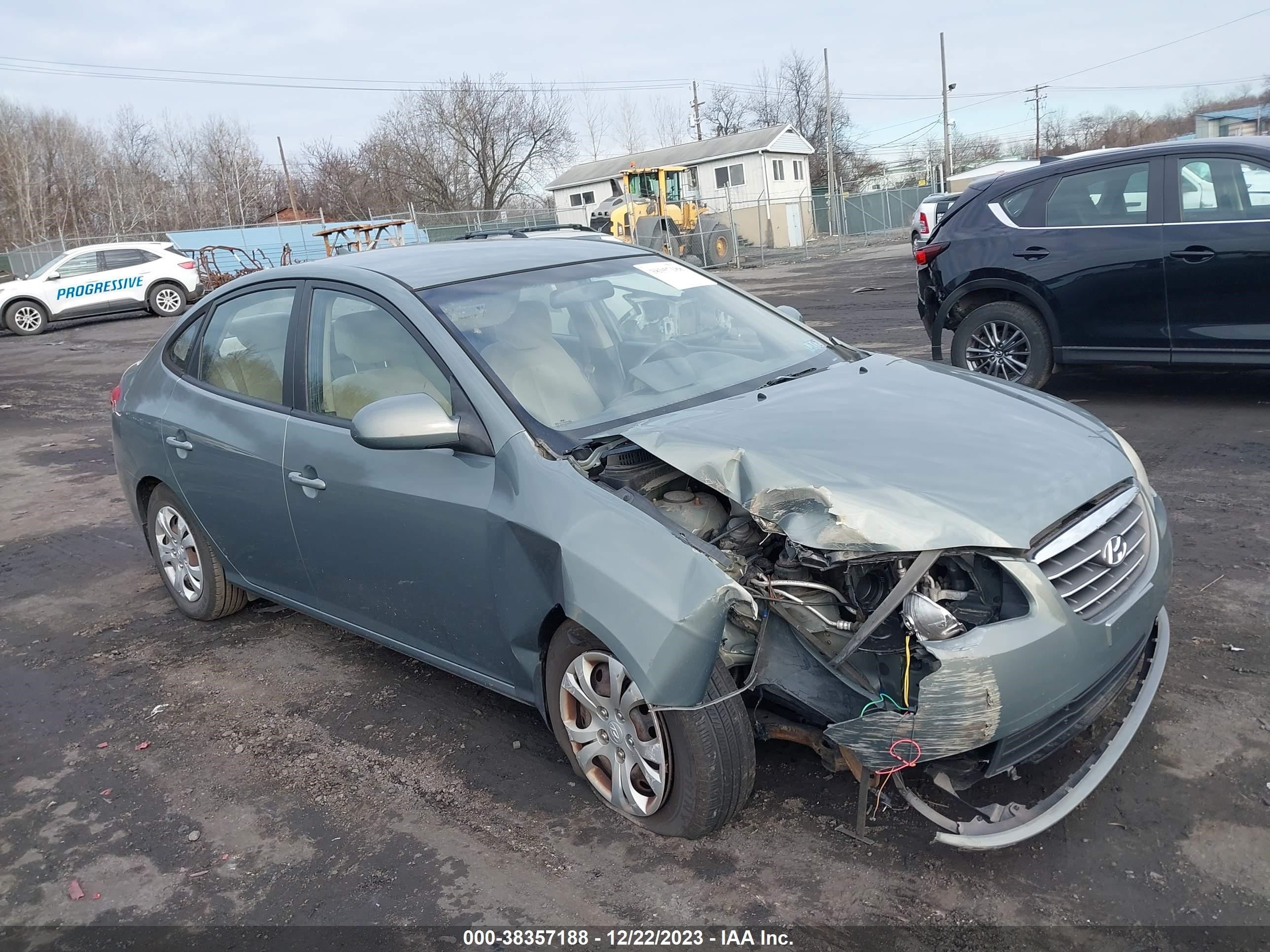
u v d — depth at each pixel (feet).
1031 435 9.70
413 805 10.65
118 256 75.05
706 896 8.73
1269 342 20.84
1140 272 21.93
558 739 10.35
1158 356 22.27
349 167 200.64
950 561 8.47
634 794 9.62
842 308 49.44
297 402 12.74
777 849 9.21
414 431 10.04
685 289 13.56
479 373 10.66
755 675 8.88
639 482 9.83
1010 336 24.29
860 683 8.43
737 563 8.75
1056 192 23.30
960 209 25.03
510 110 179.63
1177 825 9.00
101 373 47.83
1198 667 11.60
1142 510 9.81
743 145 155.12
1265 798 9.23
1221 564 14.33
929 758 8.02
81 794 11.63
